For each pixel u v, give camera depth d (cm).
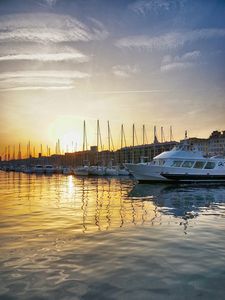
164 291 743
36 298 710
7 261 953
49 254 1024
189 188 3866
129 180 6825
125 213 1891
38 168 13975
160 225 1510
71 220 1656
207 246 1125
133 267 902
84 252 1047
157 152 14575
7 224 1545
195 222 1588
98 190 3903
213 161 4631
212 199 2664
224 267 901
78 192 3616
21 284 785
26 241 1195
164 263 937
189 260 963
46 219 1694
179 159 4522
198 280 806
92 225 1514
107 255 1014
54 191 3822
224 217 1739
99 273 855
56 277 827
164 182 4556
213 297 712
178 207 2153
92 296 719
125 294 728
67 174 11744
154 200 2614
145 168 4522
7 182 6425
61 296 720
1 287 768
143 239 1223
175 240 1210
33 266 909
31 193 3528
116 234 1311
